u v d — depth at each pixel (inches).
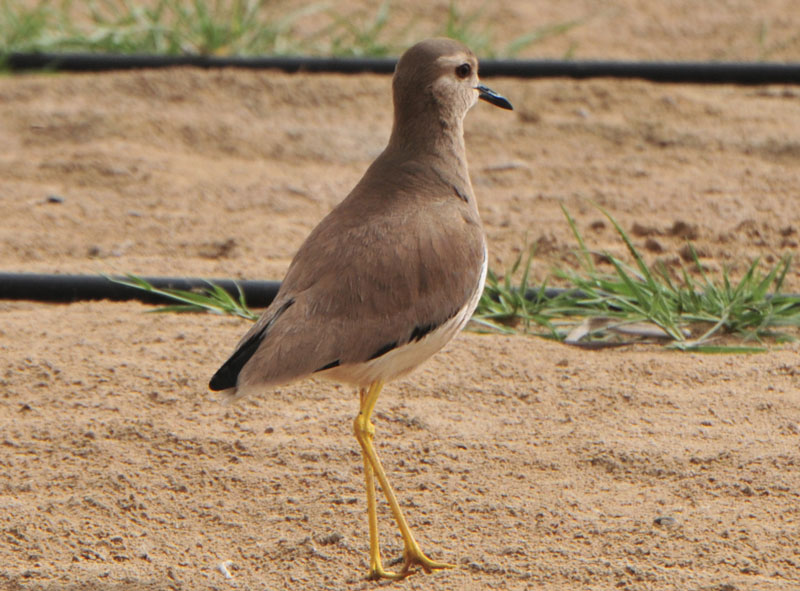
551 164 681.6
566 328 489.1
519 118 750.5
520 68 807.7
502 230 585.6
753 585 301.0
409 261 329.7
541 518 340.2
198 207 627.2
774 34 928.3
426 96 369.1
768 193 627.2
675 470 364.8
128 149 702.5
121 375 435.8
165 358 450.9
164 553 330.6
